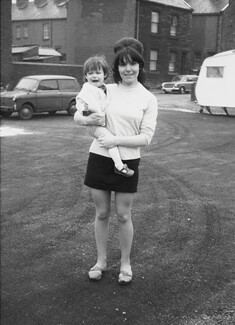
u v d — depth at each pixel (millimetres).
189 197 4574
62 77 13055
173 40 24594
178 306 2535
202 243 3400
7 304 2520
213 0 28828
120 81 2645
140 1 21422
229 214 4043
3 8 9898
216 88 6121
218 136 7086
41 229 3709
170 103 14789
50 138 8680
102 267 2895
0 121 11766
